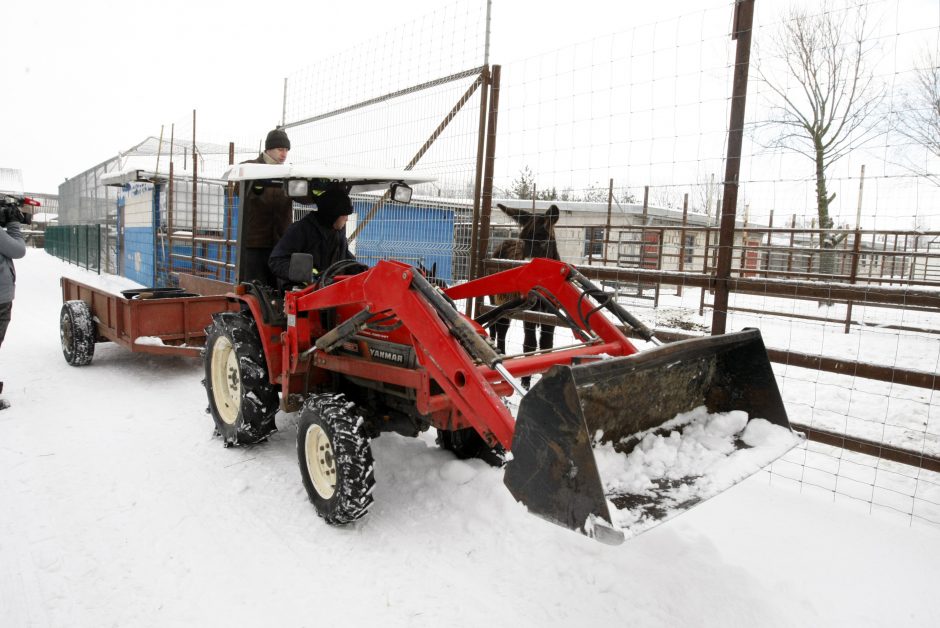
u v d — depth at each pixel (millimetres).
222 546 2895
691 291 16828
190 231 11992
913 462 3303
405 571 2715
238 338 3871
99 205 17859
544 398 2102
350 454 2930
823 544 2992
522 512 3137
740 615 2420
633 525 2014
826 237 13359
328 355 3566
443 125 5738
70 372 6016
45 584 2572
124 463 3814
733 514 3295
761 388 2748
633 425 2529
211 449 4070
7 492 3396
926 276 11773
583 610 2453
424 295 2684
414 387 3018
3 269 4848
